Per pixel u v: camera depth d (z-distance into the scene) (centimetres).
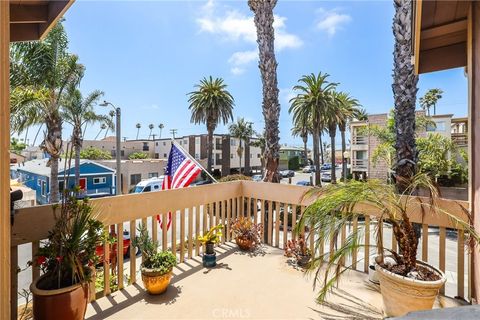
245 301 217
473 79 199
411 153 389
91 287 213
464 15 220
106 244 222
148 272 221
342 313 198
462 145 1488
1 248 102
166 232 279
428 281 161
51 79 823
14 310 175
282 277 259
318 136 1586
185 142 3228
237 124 3388
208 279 255
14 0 204
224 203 354
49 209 190
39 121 873
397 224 187
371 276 241
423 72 272
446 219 210
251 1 635
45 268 174
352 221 217
